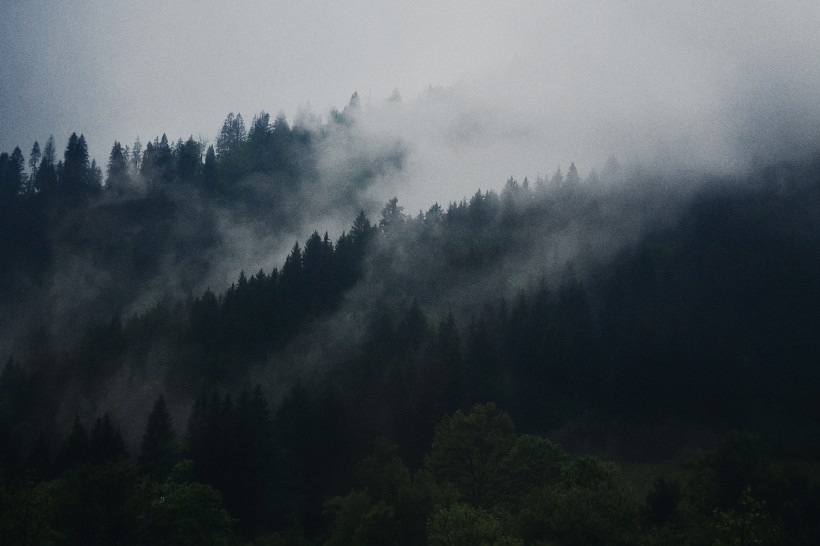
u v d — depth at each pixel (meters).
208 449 70.25
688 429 97.69
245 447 69.56
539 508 41.00
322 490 76.06
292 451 75.75
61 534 38.97
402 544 46.19
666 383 105.44
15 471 74.69
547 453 60.50
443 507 47.75
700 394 103.69
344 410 85.31
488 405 65.31
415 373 101.00
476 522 39.91
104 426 81.25
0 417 96.50
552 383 105.81
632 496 47.38
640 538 38.38
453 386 90.69
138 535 43.22
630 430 97.75
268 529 64.62
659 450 91.81
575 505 39.12
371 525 45.81
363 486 62.34
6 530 36.91
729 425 98.25
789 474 55.53
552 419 98.25
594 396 105.38
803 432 92.50
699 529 38.97
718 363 106.94
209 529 48.28
